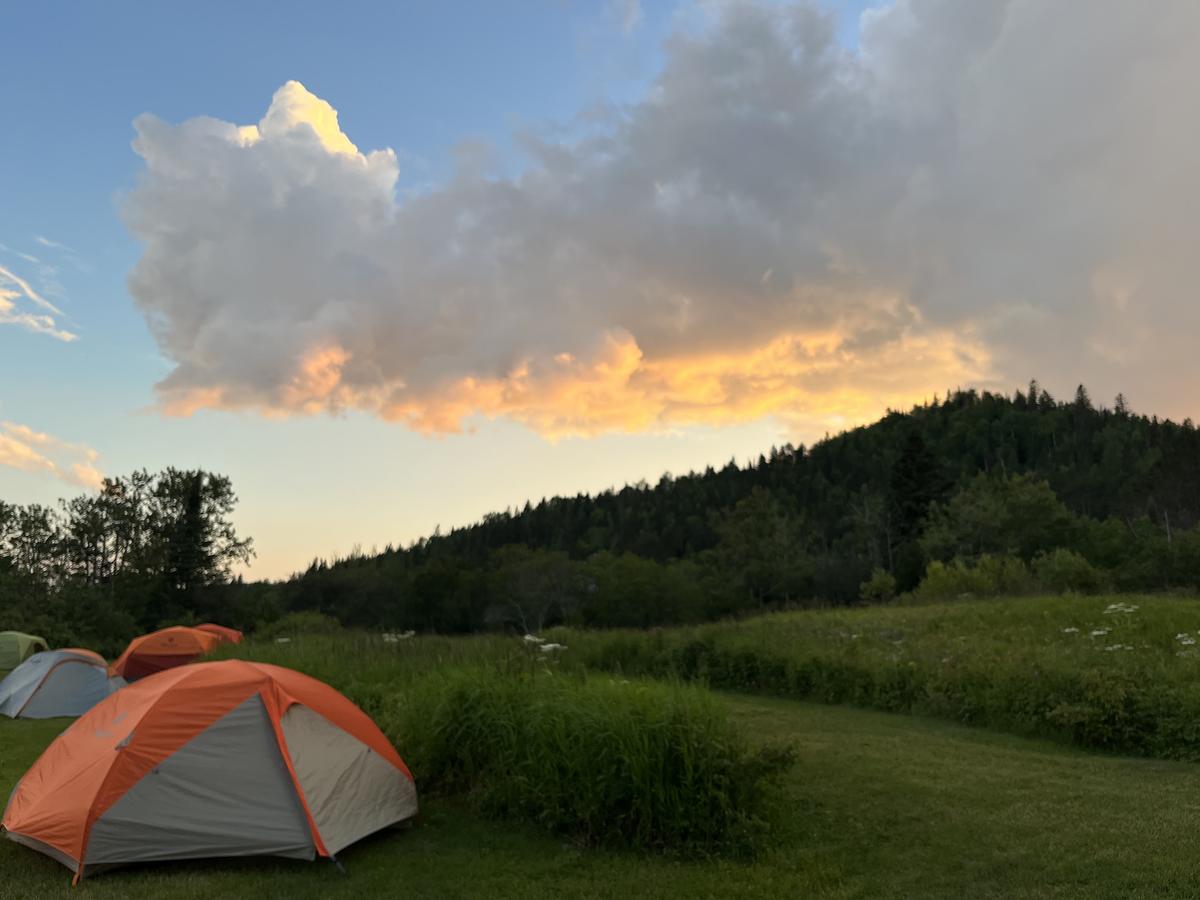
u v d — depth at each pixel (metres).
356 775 7.28
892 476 77.69
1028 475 57.44
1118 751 10.88
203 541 50.62
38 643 24.97
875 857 6.59
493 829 7.46
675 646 18.70
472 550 140.38
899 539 73.69
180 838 6.41
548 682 8.72
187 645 20.55
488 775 8.16
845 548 85.50
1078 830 7.13
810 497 125.19
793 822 7.43
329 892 5.95
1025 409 163.75
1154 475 76.12
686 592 69.69
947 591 31.25
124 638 41.09
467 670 9.65
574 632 22.19
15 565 43.19
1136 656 13.51
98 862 6.27
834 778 9.09
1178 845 6.66
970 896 5.74
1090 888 5.79
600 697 7.62
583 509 165.75
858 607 32.19
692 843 6.77
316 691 7.64
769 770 7.14
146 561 47.38
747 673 17.14
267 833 6.52
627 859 6.63
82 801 6.38
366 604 72.38
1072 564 31.66
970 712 13.09
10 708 17.12
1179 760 10.23
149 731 6.64
